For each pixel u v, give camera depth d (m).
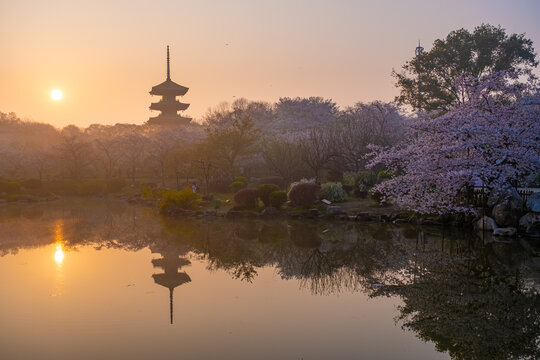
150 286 12.93
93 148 63.34
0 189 42.75
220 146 47.62
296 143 47.53
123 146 61.62
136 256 17.20
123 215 31.12
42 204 39.19
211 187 40.19
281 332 9.51
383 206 27.16
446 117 20.86
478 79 20.77
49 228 24.86
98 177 57.94
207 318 10.32
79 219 28.92
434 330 9.55
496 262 15.22
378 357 8.32
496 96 21.36
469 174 19.50
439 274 13.88
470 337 9.22
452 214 22.47
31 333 9.45
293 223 25.50
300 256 16.95
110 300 11.65
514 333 9.30
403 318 10.25
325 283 13.16
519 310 10.64
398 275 13.89
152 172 59.41
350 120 50.41
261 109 82.75
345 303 11.32
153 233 22.84
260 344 8.91
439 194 21.64
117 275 14.25
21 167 60.41
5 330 9.61
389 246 18.27
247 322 10.09
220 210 30.70
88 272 14.62
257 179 44.84
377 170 36.31
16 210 34.34
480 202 21.67
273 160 43.53
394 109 45.25
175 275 14.20
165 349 8.67
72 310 10.84
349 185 32.69
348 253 17.25
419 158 21.27
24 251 18.20
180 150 55.34
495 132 18.75
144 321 10.15
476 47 41.88
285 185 40.00
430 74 43.69
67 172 58.50
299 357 8.29
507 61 41.59
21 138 75.56
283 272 14.55
